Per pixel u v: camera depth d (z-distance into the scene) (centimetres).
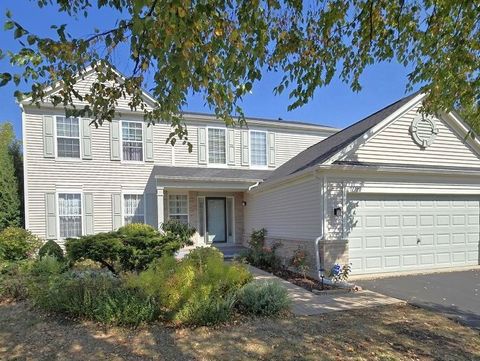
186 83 397
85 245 907
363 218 982
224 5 368
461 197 1105
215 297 582
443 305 673
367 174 984
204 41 376
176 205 1638
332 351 447
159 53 341
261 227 1445
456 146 1114
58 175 1435
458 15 488
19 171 1856
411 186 1032
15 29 337
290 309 633
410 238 1034
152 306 557
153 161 1583
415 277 952
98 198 1487
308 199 1015
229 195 1738
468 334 514
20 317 608
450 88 573
